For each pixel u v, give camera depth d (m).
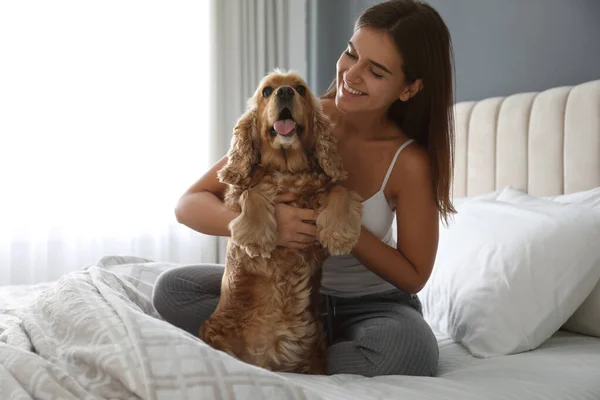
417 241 1.66
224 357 1.15
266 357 1.47
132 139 3.72
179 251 3.84
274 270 1.47
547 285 1.69
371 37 1.55
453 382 1.33
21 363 1.16
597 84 2.27
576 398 1.29
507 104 2.60
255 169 1.56
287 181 1.50
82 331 1.30
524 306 1.67
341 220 1.42
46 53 3.48
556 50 2.65
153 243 3.78
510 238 1.82
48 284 2.39
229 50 4.00
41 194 3.47
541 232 1.77
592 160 2.22
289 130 1.47
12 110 3.40
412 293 1.67
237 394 1.08
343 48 4.02
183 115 3.87
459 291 1.82
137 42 3.72
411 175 1.67
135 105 3.73
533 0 2.74
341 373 1.47
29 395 1.09
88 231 3.60
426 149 1.73
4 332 1.50
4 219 3.38
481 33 2.99
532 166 2.44
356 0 3.87
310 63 4.32
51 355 1.28
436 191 1.68
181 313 1.72
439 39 1.62
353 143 1.72
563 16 2.61
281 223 1.44
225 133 3.99
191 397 1.06
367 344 1.46
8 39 3.40
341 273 1.72
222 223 1.55
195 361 1.12
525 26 2.78
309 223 1.46
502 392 1.27
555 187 2.36
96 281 1.61
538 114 2.44
